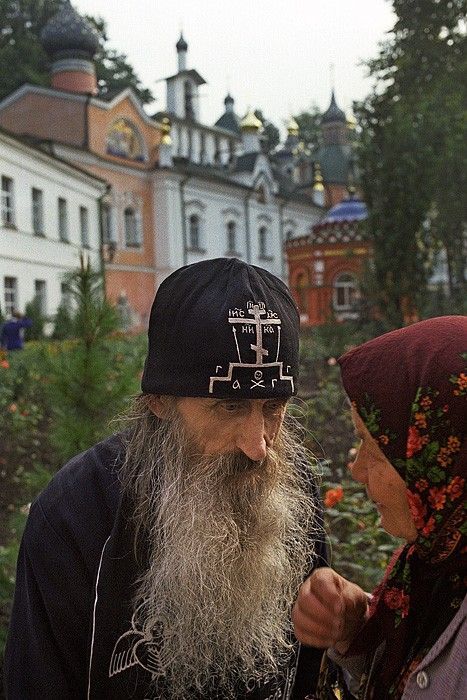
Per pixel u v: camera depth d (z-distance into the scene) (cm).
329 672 161
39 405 799
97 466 157
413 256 1291
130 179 3369
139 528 150
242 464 147
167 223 3491
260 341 141
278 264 4316
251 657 152
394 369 130
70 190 2755
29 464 660
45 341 373
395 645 136
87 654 149
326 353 1300
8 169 2272
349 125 5300
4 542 453
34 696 147
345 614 146
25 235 2388
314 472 175
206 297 142
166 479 149
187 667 147
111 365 333
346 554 373
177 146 4328
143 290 3434
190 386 142
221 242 3869
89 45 3488
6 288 2297
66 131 3159
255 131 4475
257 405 146
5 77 4128
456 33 1911
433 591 135
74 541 149
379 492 135
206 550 143
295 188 5053
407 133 1284
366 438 135
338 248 2672
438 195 2148
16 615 152
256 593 148
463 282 2416
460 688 117
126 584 148
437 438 125
